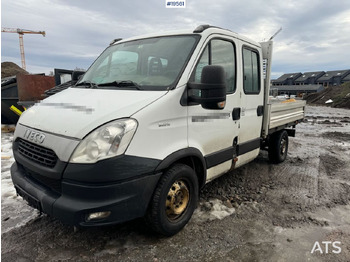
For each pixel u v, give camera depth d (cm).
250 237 306
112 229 314
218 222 336
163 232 287
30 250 277
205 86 275
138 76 324
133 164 246
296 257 274
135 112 255
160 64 321
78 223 234
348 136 986
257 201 401
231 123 380
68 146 238
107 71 361
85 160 233
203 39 327
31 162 269
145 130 255
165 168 278
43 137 260
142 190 255
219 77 273
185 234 307
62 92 352
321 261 269
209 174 351
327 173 541
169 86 289
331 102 3675
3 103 849
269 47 470
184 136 299
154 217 276
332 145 816
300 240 304
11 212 352
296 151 723
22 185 280
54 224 325
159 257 269
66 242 291
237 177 496
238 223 336
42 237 299
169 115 277
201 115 319
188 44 325
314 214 367
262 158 635
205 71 274
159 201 273
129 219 253
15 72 2706
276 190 446
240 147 409
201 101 283
